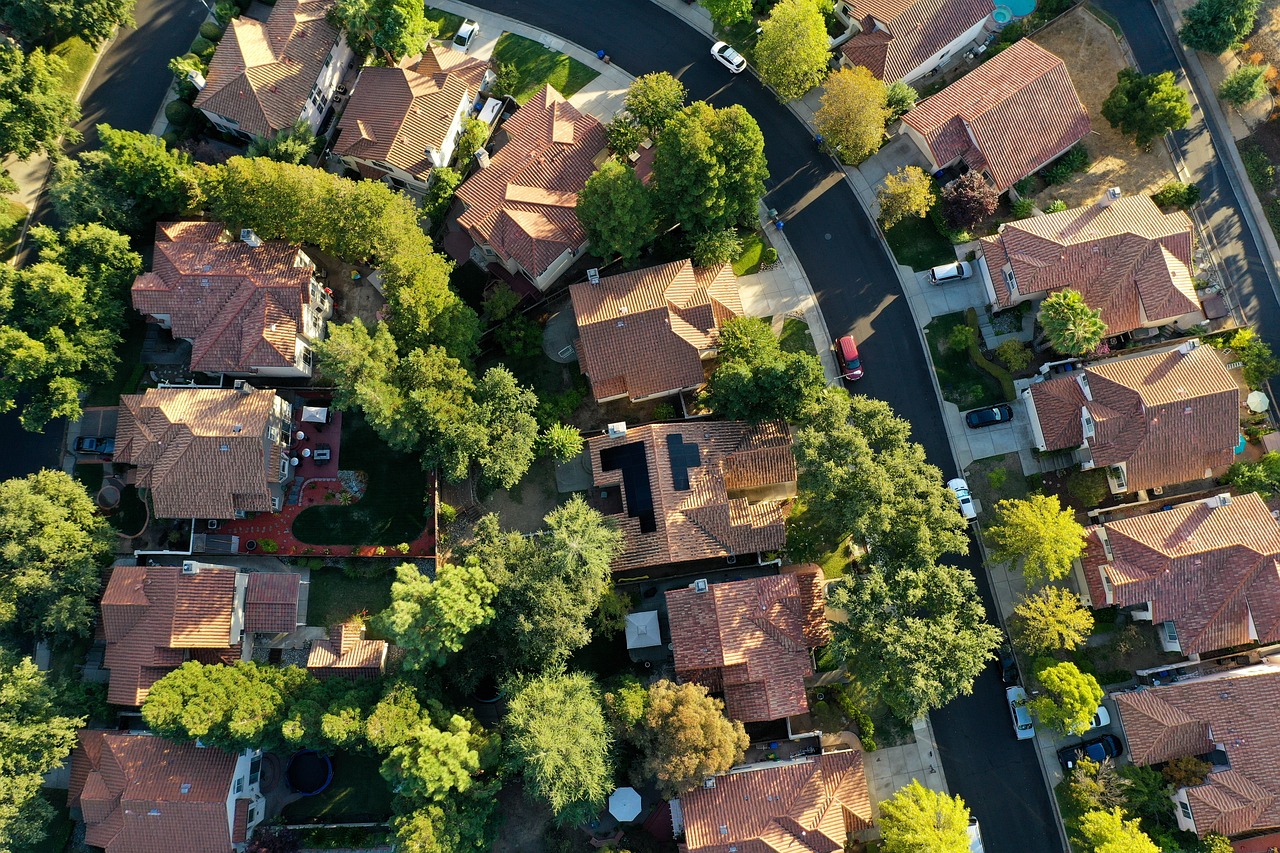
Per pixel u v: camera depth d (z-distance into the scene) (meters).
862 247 75.62
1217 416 65.88
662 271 69.62
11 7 70.06
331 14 73.50
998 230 74.56
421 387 63.78
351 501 69.31
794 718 67.25
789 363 64.06
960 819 59.28
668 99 71.56
